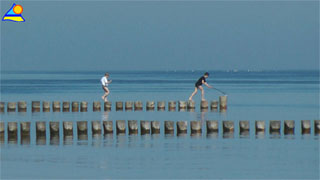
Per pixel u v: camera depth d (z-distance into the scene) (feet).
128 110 400.88
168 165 202.49
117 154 222.48
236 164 203.72
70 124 270.87
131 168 197.88
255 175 187.93
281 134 272.31
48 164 204.13
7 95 594.24
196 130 276.00
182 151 228.22
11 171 192.95
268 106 433.48
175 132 279.90
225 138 260.01
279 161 209.05
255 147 237.04
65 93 629.51
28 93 631.97
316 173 190.60
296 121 327.67
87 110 402.72
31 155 220.64
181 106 404.57
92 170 194.49
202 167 199.41
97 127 273.95
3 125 267.80
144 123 274.98
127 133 277.03
